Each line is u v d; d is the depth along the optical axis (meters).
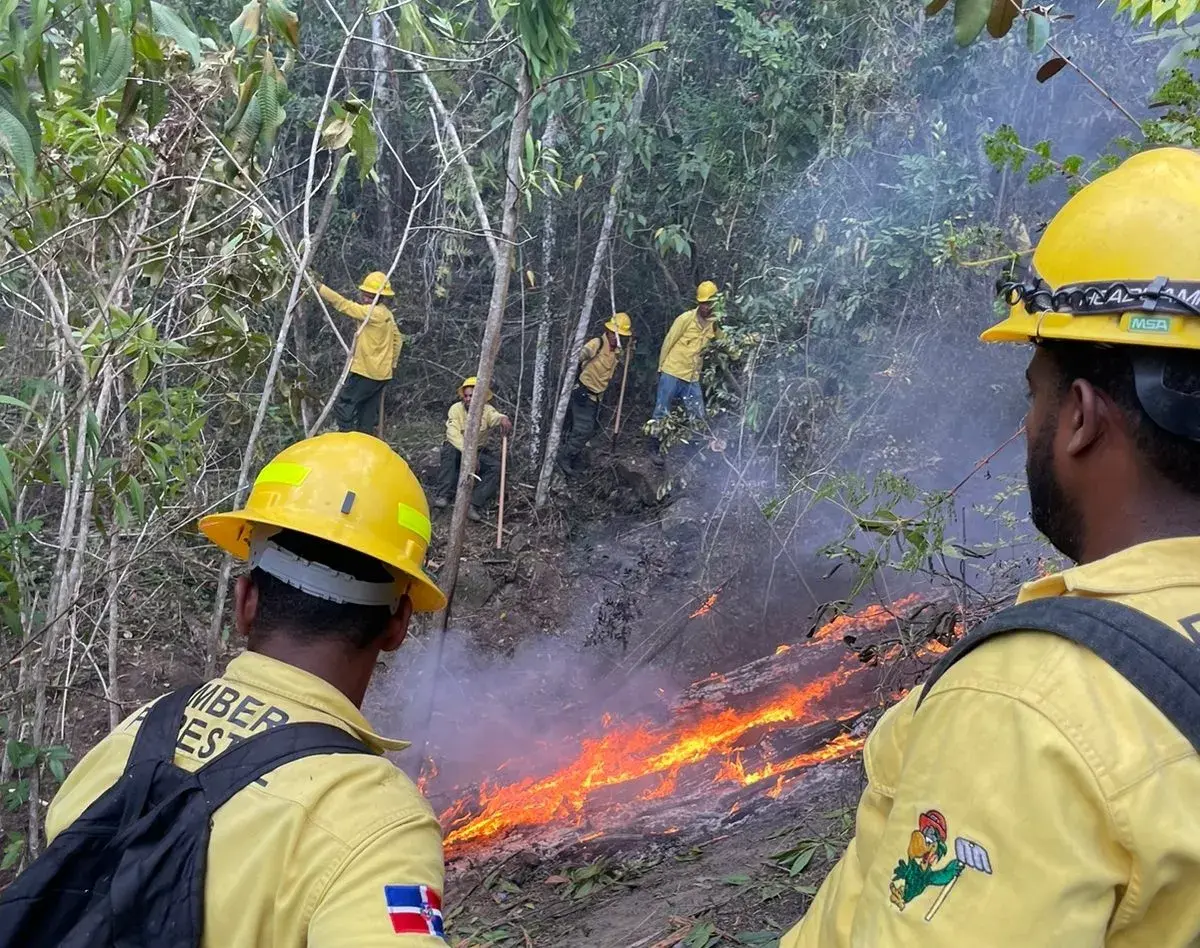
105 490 3.74
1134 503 0.87
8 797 3.58
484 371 3.98
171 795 1.13
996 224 6.34
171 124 3.41
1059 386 0.93
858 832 1.02
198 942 1.06
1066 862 0.73
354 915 1.04
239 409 4.50
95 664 4.05
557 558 9.03
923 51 7.19
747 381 8.05
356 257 10.80
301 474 1.36
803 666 5.43
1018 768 0.76
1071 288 0.90
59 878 1.11
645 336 10.96
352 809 1.12
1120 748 0.74
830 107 7.99
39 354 4.52
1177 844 0.71
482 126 8.93
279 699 1.23
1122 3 2.79
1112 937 0.75
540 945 3.42
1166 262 0.84
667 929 3.13
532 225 10.22
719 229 9.51
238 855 1.09
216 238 3.91
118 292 3.61
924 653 4.12
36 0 2.44
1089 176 2.78
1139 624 0.79
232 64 3.44
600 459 10.18
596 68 4.19
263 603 1.31
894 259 6.79
